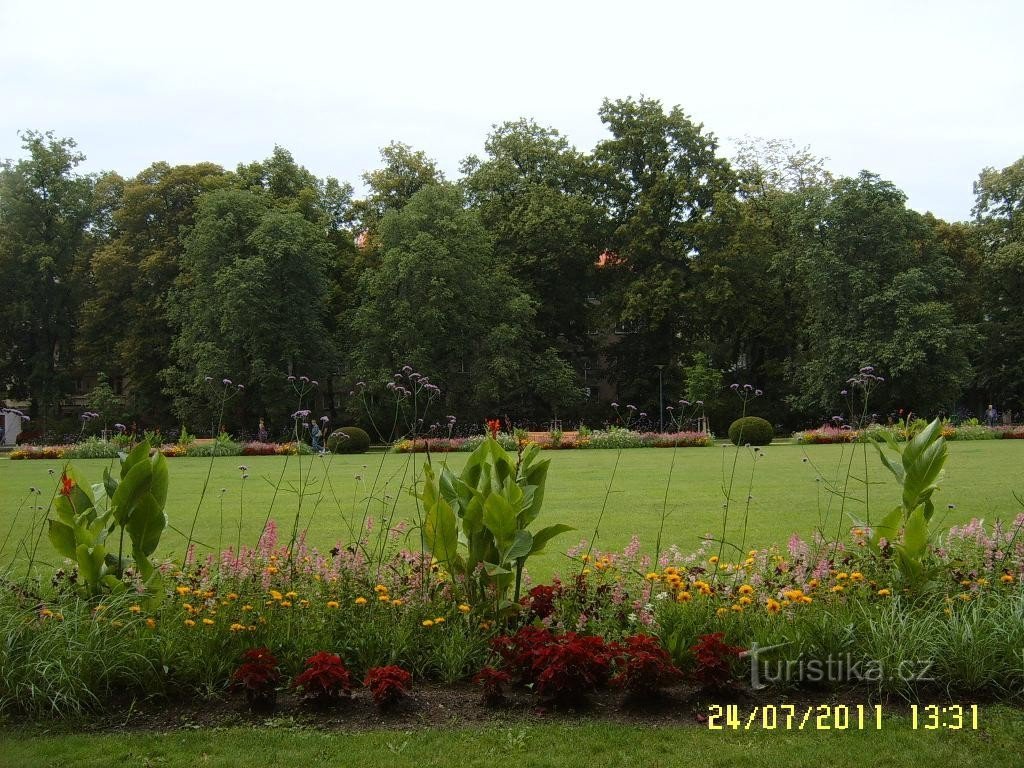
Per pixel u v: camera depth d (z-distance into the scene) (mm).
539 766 3482
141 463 4727
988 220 46250
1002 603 4496
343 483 16062
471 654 4453
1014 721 3828
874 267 38938
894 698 4113
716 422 45656
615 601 4969
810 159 45812
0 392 47250
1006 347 44062
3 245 44531
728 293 40344
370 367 39094
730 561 6438
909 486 5203
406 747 3656
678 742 3688
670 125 44438
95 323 44125
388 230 39906
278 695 4219
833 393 39062
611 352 48469
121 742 3754
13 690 4059
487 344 40312
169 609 4723
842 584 5020
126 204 43938
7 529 10438
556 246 43125
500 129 45875
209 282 38125
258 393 38750
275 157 45188
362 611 4758
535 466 5090
